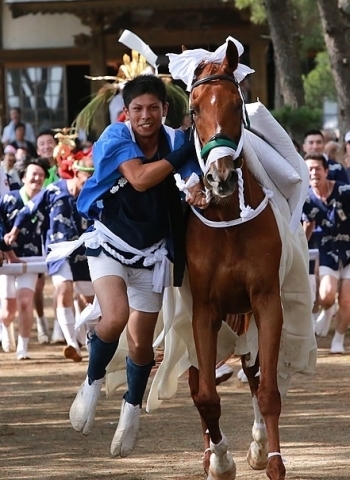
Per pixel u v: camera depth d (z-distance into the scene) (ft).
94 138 79.77
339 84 78.43
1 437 38.50
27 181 56.49
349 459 34.47
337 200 55.77
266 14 88.69
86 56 119.24
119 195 30.30
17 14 113.39
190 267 30.17
